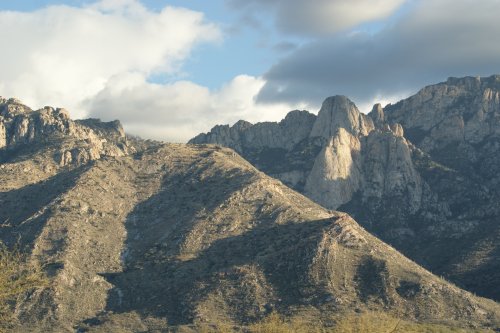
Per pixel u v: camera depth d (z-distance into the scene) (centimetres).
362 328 19775
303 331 19700
